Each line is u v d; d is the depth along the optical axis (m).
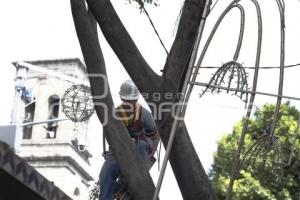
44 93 43.09
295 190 24.52
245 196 24.50
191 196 8.55
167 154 7.86
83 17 9.22
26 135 45.53
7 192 10.80
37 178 10.37
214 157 26.27
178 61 9.03
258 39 8.45
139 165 8.70
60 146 45.09
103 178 9.59
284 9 8.59
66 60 40.53
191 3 9.09
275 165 9.45
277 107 8.66
